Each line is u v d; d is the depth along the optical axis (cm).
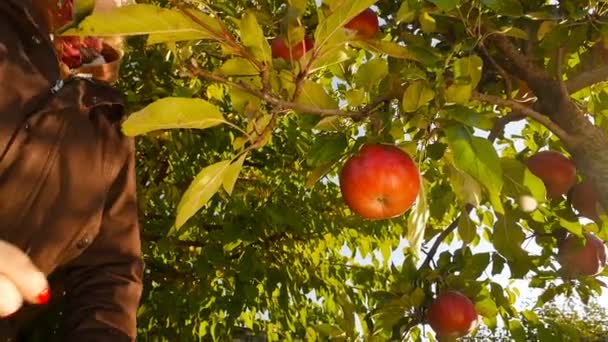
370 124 210
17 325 196
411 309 265
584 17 239
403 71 201
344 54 176
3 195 159
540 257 291
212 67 397
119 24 140
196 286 530
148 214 552
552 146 315
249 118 176
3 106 156
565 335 298
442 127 196
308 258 588
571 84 246
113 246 188
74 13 135
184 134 512
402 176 204
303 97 192
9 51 160
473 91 217
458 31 242
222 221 527
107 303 182
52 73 168
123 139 183
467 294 269
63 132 166
